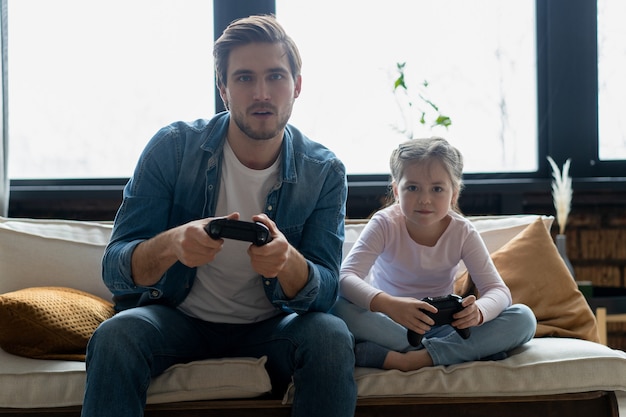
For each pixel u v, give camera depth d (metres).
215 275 1.87
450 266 2.09
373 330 1.88
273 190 1.89
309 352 1.67
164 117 3.14
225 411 1.73
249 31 1.80
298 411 1.66
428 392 1.78
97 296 2.20
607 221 3.16
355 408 1.77
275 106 1.80
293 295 1.77
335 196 1.94
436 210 2.00
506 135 3.19
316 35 3.13
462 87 3.17
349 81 3.14
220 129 1.91
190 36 3.12
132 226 1.82
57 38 3.11
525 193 3.16
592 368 1.79
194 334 1.83
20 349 1.86
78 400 1.73
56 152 3.13
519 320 1.88
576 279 3.17
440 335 1.95
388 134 3.15
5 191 2.79
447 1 3.16
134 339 1.62
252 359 1.76
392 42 3.14
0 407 1.74
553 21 3.16
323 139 3.15
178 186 1.88
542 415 1.79
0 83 2.76
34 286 2.16
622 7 3.20
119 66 3.12
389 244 2.09
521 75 3.19
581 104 3.16
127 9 3.12
